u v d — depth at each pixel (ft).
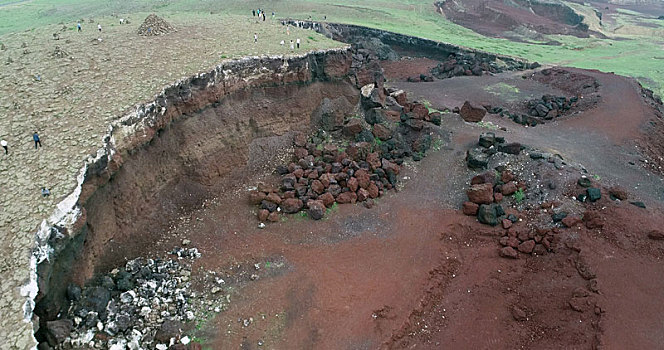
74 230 65.36
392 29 236.63
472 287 83.87
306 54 123.24
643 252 85.10
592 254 85.51
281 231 93.66
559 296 79.51
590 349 68.44
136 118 83.87
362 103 136.56
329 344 69.77
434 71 205.16
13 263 56.44
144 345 64.59
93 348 61.16
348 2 276.62
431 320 76.84
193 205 98.27
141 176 87.30
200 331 69.15
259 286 79.30
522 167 111.75
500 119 147.54
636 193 104.12
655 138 138.00
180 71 99.86
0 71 95.55
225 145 107.65
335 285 80.84
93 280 72.13
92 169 72.43
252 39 130.11
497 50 226.38
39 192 65.62
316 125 128.36
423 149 124.16
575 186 103.65
